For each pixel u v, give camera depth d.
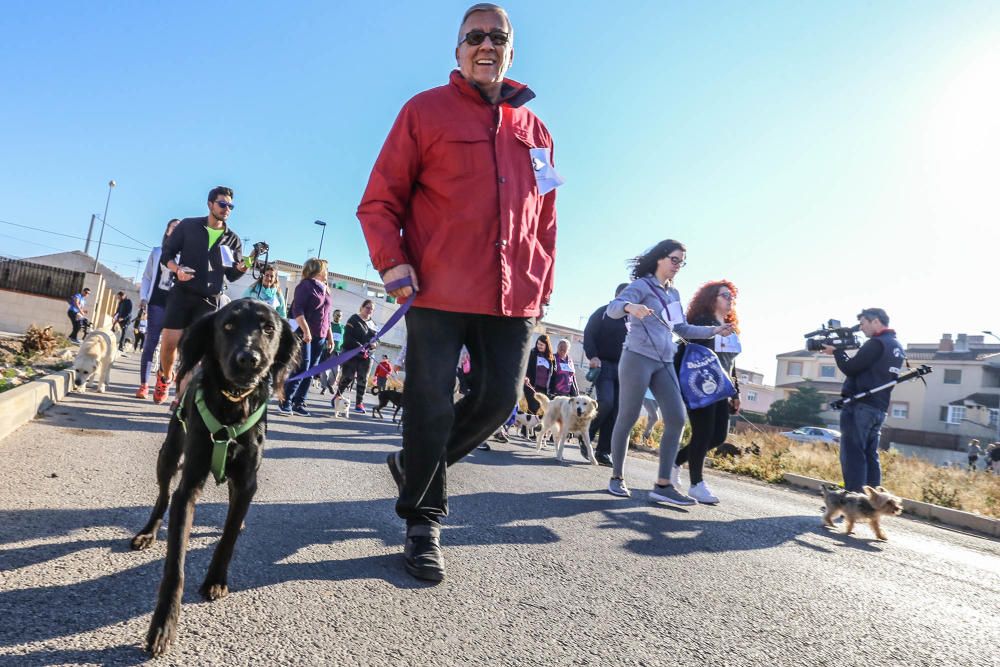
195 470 2.02
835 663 2.16
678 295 5.38
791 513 5.61
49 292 21.14
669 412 5.09
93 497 3.08
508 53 2.93
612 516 4.27
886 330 6.09
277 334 2.38
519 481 5.38
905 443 43.81
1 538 2.39
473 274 2.75
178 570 1.81
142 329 22.66
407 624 2.07
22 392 4.69
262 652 1.76
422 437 2.66
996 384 45.69
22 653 1.60
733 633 2.34
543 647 2.03
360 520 3.31
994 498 7.85
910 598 3.10
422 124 2.81
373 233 2.73
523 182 2.95
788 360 59.25
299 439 6.07
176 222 7.14
